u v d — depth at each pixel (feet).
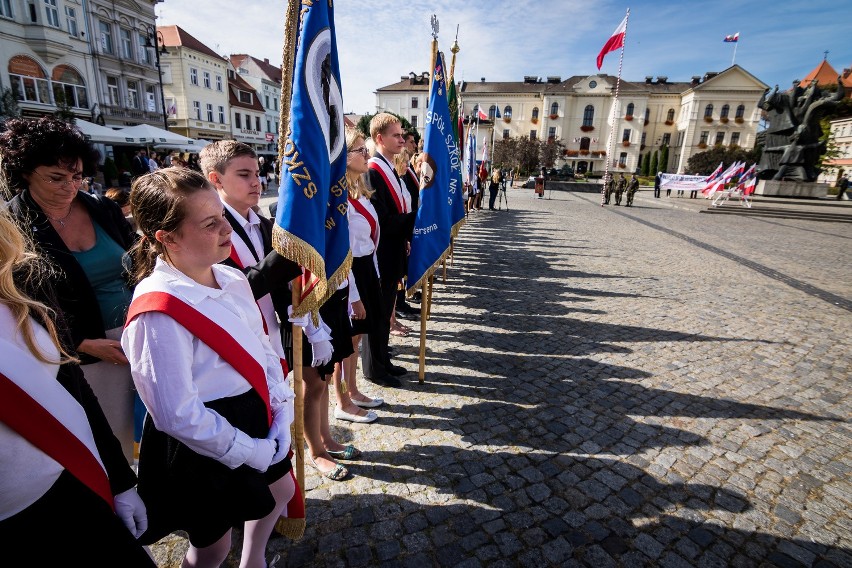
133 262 5.74
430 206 11.25
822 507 8.02
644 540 7.20
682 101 187.52
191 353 4.11
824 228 49.26
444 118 11.89
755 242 38.22
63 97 63.26
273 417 5.08
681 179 78.95
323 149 6.22
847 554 7.03
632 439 9.91
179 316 3.97
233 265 6.16
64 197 5.60
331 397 11.44
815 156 77.92
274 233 5.87
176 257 4.32
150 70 86.07
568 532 7.32
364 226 9.53
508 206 66.54
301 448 7.14
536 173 147.33
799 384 12.70
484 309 18.78
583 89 184.14
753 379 12.96
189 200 4.09
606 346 15.15
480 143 194.18
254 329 5.06
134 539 3.67
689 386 12.43
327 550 6.87
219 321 4.33
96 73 74.38
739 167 66.64
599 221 51.16
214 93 117.08
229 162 6.32
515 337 15.71
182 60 104.88
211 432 3.97
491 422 10.43
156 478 4.44
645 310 19.17
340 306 8.20
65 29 67.56
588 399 11.60
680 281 24.34
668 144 194.90
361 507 7.75
